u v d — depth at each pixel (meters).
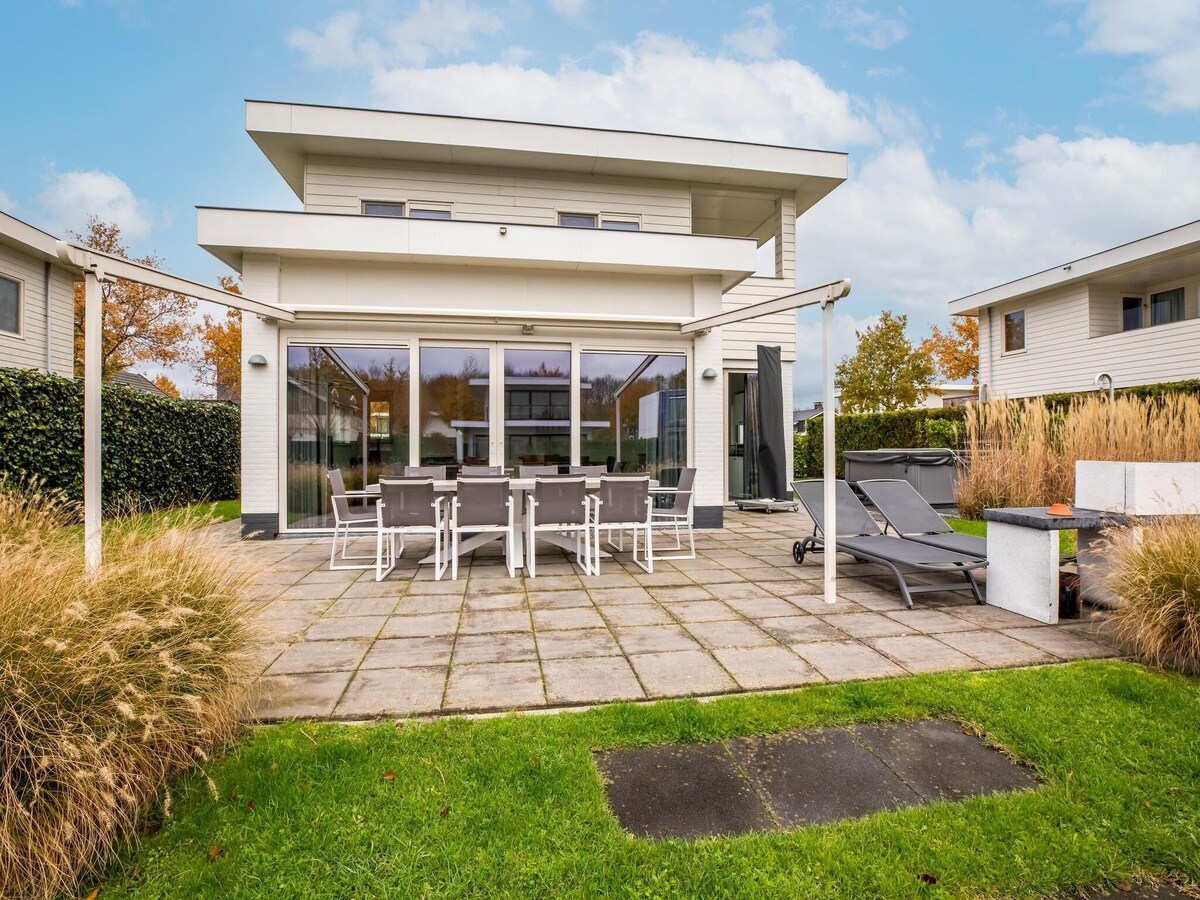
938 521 5.20
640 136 9.16
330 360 7.16
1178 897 1.51
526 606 4.06
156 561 2.29
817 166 9.86
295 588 4.58
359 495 6.02
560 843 1.67
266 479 6.91
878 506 5.35
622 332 7.69
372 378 7.23
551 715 2.40
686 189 9.95
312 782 1.93
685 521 6.19
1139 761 2.04
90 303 3.45
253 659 2.45
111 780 1.58
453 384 7.38
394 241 6.87
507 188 9.28
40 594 1.86
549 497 5.09
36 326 10.00
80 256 3.37
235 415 11.92
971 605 4.09
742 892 1.50
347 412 7.20
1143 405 6.21
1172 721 2.31
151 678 1.91
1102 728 2.26
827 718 2.38
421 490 4.88
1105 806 1.81
